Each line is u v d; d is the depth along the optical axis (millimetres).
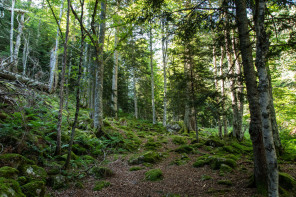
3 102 6781
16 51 15047
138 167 6793
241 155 8508
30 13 14539
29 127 6379
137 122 20812
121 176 6000
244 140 12516
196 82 11703
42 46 22891
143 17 5621
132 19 5875
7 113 6426
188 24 5605
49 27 14523
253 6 5355
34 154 5426
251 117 4637
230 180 5262
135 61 19375
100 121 9758
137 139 11625
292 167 6426
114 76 17828
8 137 5098
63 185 4664
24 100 7797
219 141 10766
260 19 3354
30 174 4328
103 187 5043
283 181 4574
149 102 30906
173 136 14664
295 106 11844
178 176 5988
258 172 4418
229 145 10250
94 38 6641
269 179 3219
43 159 5426
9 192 2992
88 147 8047
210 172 6191
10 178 3680
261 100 3369
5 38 20766
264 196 4020
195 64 11781
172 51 12555
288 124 13219
